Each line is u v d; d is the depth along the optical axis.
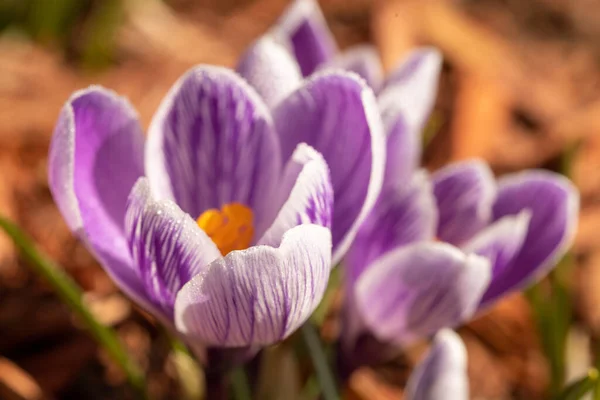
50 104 0.44
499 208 0.31
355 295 0.30
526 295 0.35
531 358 0.38
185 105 0.28
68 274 0.37
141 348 0.36
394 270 0.29
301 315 0.27
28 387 0.34
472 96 0.50
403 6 0.57
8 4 0.52
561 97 0.53
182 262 0.27
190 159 0.28
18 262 0.37
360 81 0.27
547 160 0.48
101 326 0.32
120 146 0.28
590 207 0.44
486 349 0.38
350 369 0.31
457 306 0.30
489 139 0.48
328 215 0.27
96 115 0.28
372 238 0.30
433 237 0.31
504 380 0.38
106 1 0.53
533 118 0.51
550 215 0.31
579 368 0.37
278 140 0.28
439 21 0.56
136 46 0.53
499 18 0.63
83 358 0.36
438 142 0.48
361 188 0.28
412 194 0.29
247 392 0.32
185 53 0.53
